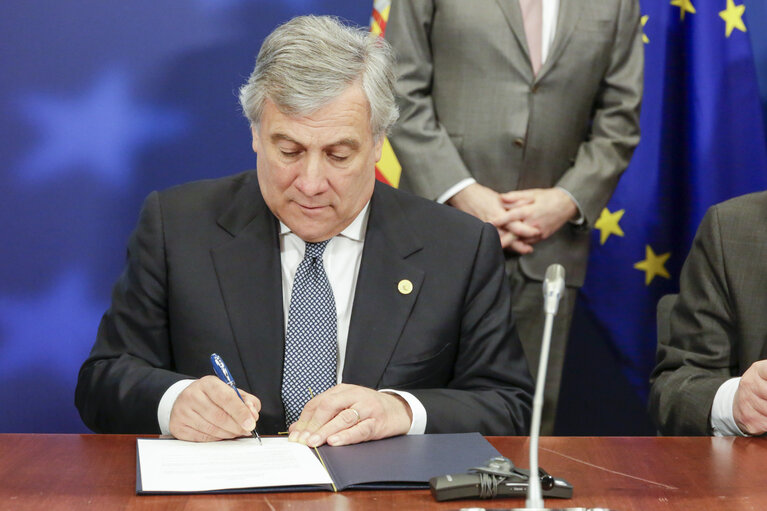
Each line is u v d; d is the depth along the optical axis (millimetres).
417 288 2498
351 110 2252
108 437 2043
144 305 2492
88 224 4133
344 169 2305
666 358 2768
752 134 4254
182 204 2600
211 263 2490
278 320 2432
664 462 1944
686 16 4309
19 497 1621
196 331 2441
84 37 4098
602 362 4590
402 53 3686
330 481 1714
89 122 4121
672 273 4379
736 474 1857
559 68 3648
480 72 3648
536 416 1496
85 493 1650
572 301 3801
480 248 2602
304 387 2393
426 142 3637
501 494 1661
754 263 2709
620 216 4363
